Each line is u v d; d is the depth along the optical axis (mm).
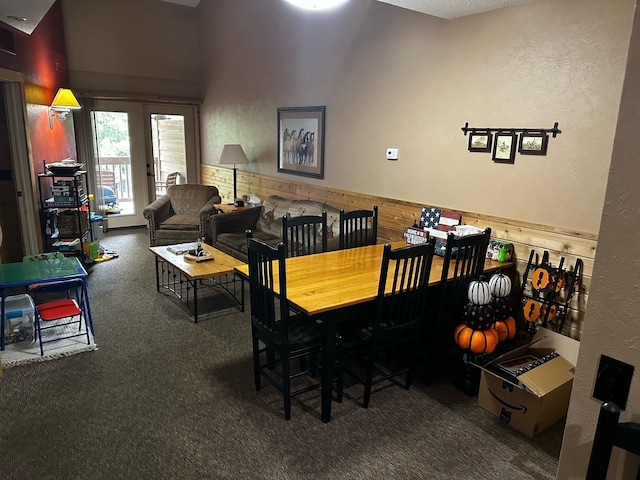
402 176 3945
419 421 2463
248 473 2047
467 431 2385
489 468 2125
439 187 3635
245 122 6180
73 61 6168
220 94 6703
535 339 2779
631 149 853
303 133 5082
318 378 2885
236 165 6496
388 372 2979
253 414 2482
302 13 4832
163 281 4605
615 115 2557
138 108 6805
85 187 6441
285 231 3348
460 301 2789
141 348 3188
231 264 3760
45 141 5059
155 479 2002
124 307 3906
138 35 6613
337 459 2152
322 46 4625
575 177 2771
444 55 3443
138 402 2562
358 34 4184
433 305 3098
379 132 4113
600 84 2598
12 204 4566
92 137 6453
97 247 5289
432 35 3514
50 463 2082
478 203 3357
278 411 2516
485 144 3227
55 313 2980
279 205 5078
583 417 1016
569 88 2736
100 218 5840
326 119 4723
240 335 3428
